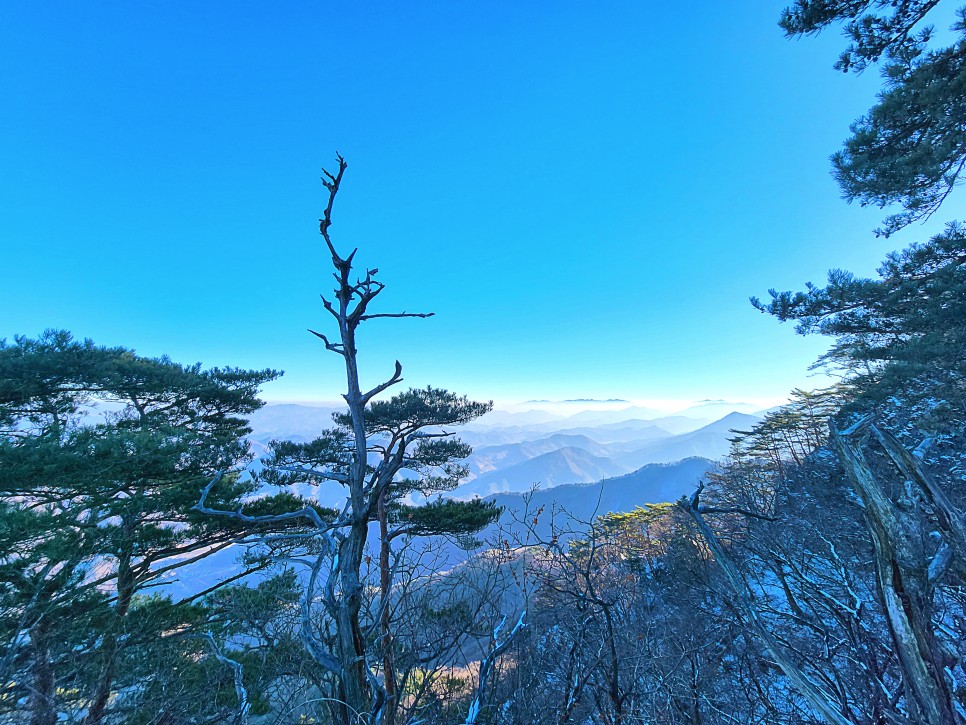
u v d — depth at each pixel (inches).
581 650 151.1
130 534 384.8
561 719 135.9
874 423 48.1
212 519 412.2
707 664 152.2
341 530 98.6
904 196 405.1
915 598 40.6
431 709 135.2
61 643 310.3
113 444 370.3
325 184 101.9
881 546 43.4
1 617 285.6
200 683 306.5
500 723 130.8
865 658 113.4
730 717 140.6
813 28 388.8
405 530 413.1
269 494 471.2
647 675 162.4
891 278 496.7
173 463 417.1
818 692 45.4
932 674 38.1
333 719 90.7
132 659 340.2
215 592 419.8
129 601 398.6
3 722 281.6
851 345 558.3
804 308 512.7
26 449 343.6
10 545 292.8
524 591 153.9
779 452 1310.3
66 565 326.0
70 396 484.7
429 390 510.3
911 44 370.0
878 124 397.7
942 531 41.7
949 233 454.3
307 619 90.4
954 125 364.8
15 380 427.8
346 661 86.5
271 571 382.6
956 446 320.5
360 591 91.4
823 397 1237.7
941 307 434.3
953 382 409.7
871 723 101.4
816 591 139.4
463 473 544.4
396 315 103.3
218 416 571.8
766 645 51.9
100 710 311.3
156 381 502.9
